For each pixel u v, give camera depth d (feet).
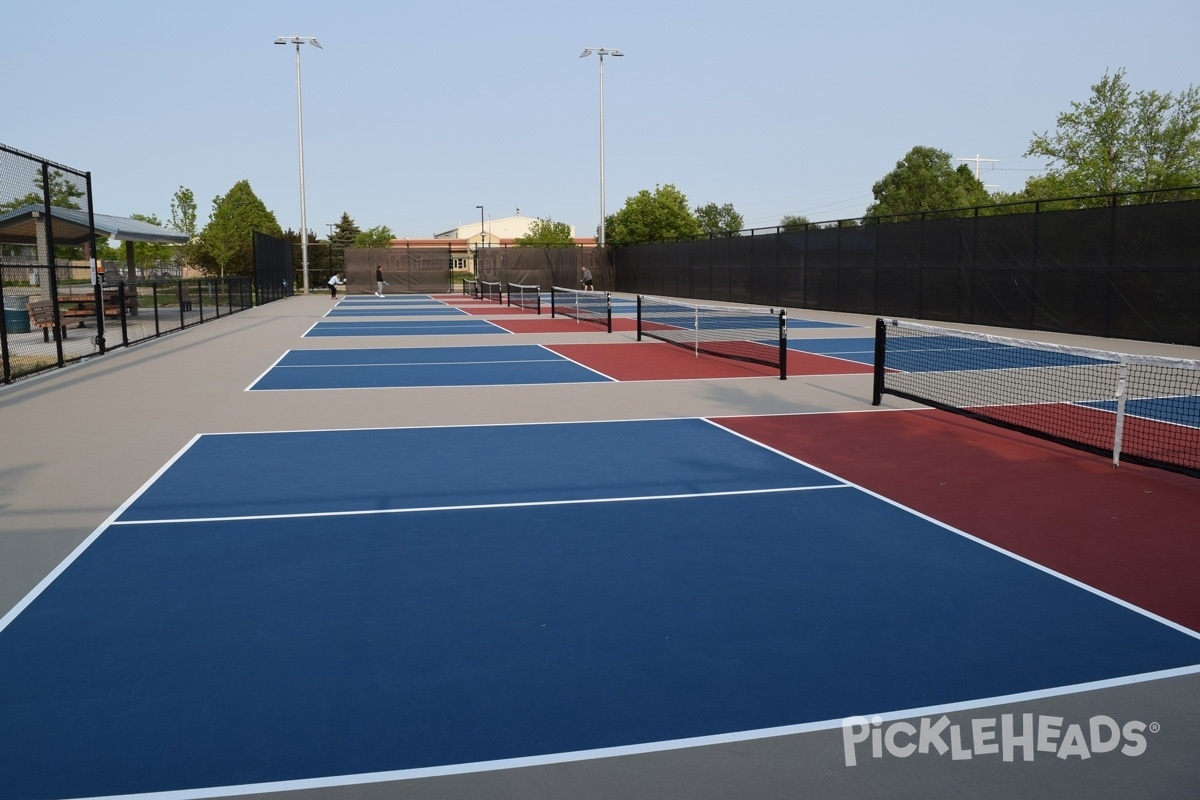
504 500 23.82
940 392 42.52
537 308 116.16
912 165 275.80
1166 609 16.43
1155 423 34.68
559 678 13.69
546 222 260.42
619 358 58.23
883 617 16.05
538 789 10.79
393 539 20.49
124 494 24.36
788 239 108.99
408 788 10.80
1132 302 64.08
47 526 21.44
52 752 11.63
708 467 27.63
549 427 34.19
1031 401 39.81
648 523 21.76
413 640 15.08
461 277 205.67
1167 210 60.95
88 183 57.52
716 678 13.67
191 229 207.00
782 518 22.22
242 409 38.22
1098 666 14.10
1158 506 23.41
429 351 63.16
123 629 15.51
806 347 64.18
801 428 33.99
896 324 38.06
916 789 10.86
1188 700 13.05
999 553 19.58
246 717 12.51
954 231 81.35
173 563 18.85
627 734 12.05
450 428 33.99
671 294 143.95
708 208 339.36
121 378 47.83
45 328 64.90
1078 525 21.70
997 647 14.78
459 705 12.85
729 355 56.75
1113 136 107.04
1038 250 71.92
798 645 14.87
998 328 75.46
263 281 127.13
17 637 15.19
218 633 15.35
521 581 17.85
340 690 13.32
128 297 91.66
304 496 24.18
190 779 11.01
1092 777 11.13
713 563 18.90
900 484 25.63
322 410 38.01
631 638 15.15
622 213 205.36
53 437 32.12
